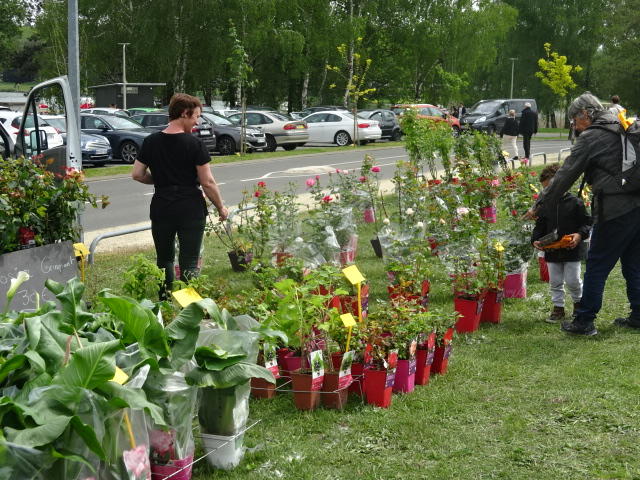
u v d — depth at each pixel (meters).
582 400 5.05
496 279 7.19
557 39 65.94
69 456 2.92
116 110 31.06
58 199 6.78
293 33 47.16
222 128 30.55
